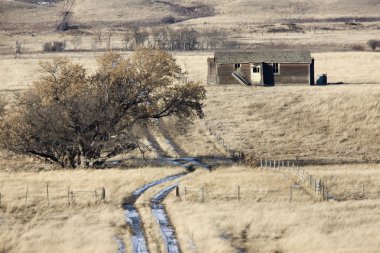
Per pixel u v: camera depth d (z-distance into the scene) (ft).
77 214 453.17
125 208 470.80
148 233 406.21
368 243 377.91
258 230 412.36
